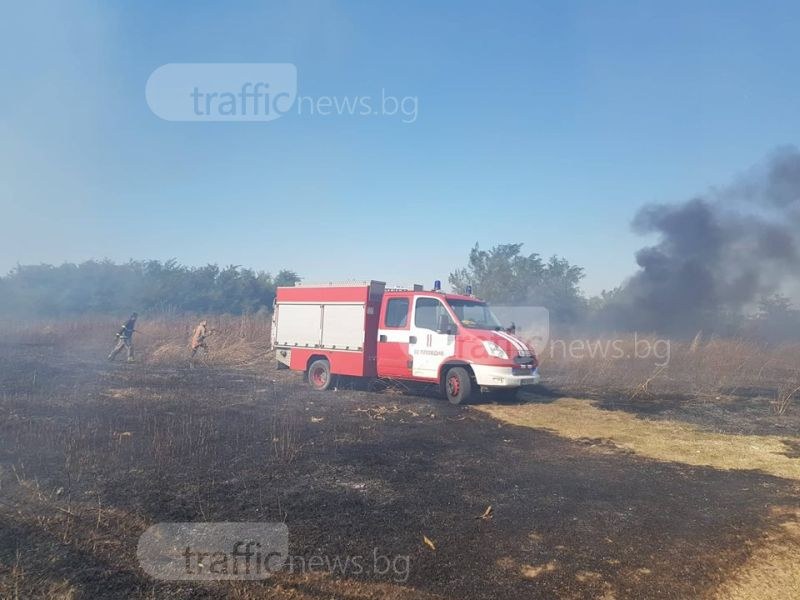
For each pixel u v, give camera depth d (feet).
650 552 14.20
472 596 11.86
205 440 23.79
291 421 28.27
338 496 17.65
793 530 15.78
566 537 14.99
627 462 22.77
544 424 29.84
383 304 38.32
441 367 35.24
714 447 25.49
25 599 11.10
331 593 11.85
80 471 18.93
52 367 46.09
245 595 11.67
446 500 17.62
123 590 11.68
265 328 66.95
